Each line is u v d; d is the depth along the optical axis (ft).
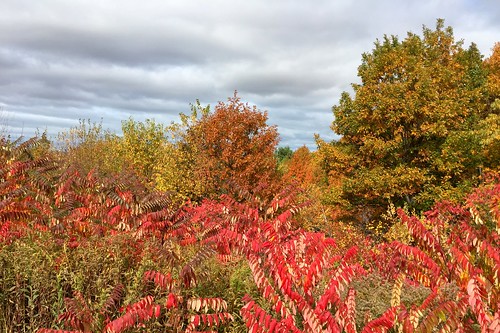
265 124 67.10
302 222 50.75
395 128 63.62
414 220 14.12
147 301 11.93
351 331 11.13
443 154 60.23
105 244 15.99
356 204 68.23
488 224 20.02
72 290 14.52
